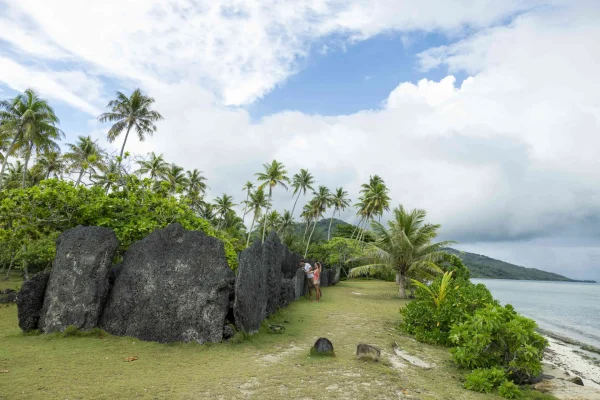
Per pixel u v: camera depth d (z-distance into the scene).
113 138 34.66
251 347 7.68
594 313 27.00
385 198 49.41
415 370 6.88
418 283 11.00
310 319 11.67
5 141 29.52
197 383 5.42
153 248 8.37
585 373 9.81
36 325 8.09
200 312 7.76
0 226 11.35
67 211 10.55
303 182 56.00
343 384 5.70
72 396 4.67
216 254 8.14
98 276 8.05
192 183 50.00
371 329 10.48
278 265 12.88
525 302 36.81
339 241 37.97
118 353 6.77
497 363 6.84
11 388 4.84
